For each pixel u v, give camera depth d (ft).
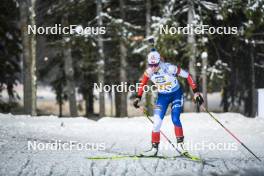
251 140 109.50
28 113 195.83
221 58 239.50
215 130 128.26
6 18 233.76
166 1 216.54
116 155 78.33
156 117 76.28
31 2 172.04
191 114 155.43
